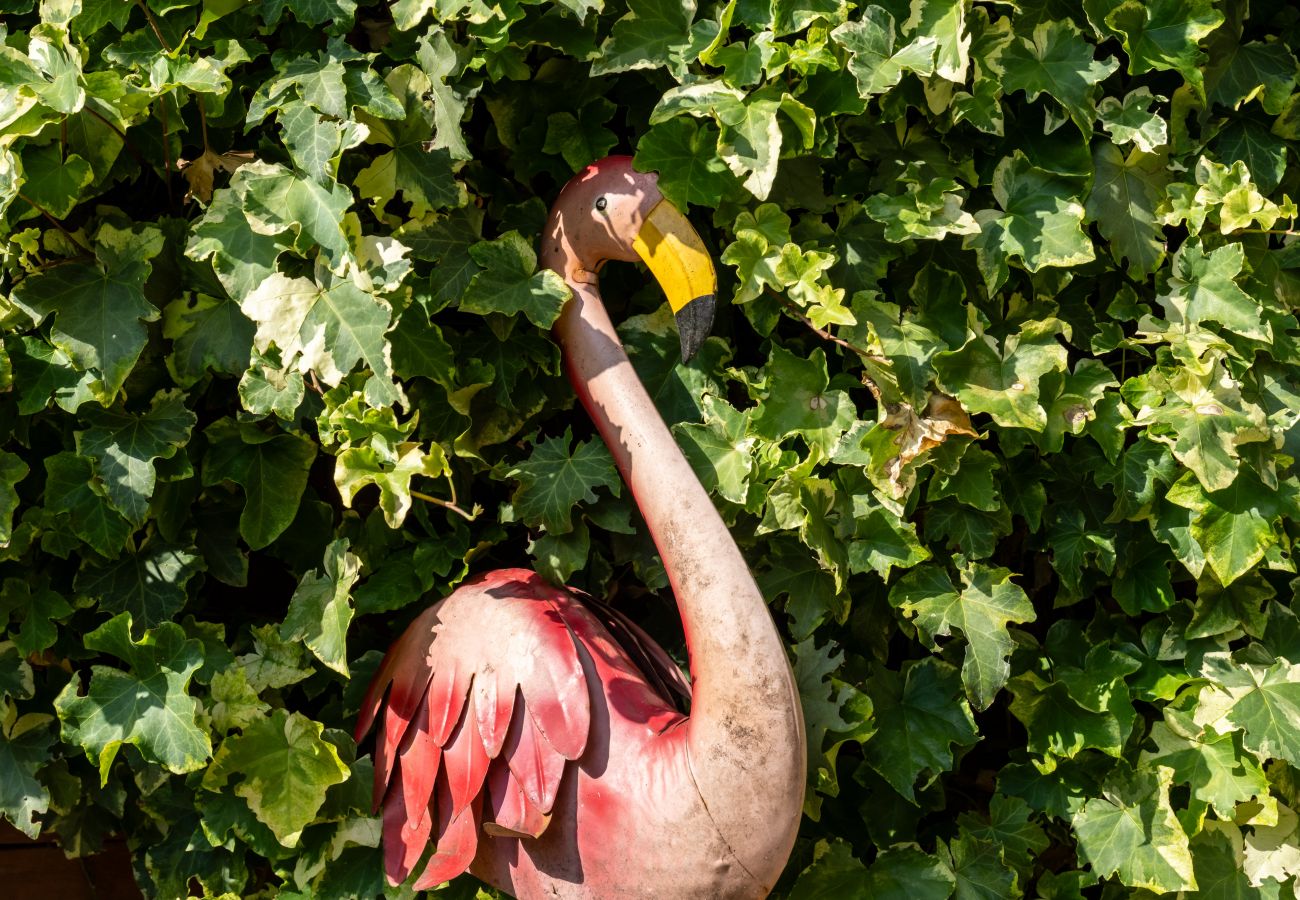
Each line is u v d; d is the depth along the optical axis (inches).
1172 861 58.0
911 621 61.7
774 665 48.4
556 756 49.1
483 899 56.2
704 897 48.0
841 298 55.7
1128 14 58.7
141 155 56.4
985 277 58.9
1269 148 63.3
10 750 56.4
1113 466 60.8
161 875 58.5
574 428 64.3
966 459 59.1
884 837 59.9
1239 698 59.0
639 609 64.9
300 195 52.6
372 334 51.8
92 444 54.3
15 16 59.7
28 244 54.2
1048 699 62.0
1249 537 58.8
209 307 56.2
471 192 60.8
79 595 56.3
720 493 57.9
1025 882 61.2
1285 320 62.1
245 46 56.8
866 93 55.1
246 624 58.8
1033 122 60.4
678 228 54.5
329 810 56.5
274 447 57.6
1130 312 61.8
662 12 57.9
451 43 55.4
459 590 55.6
